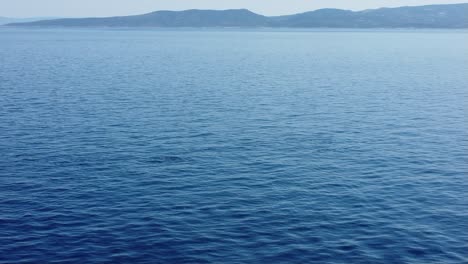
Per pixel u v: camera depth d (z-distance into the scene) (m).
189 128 51.78
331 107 64.69
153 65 115.44
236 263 25.27
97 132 49.59
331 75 100.44
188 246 26.91
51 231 28.56
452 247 27.17
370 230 29.06
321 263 25.36
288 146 46.00
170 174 38.03
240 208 31.88
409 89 82.38
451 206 32.66
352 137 49.62
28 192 34.25
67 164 40.00
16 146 44.47
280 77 95.25
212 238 27.81
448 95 76.19
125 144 45.69
